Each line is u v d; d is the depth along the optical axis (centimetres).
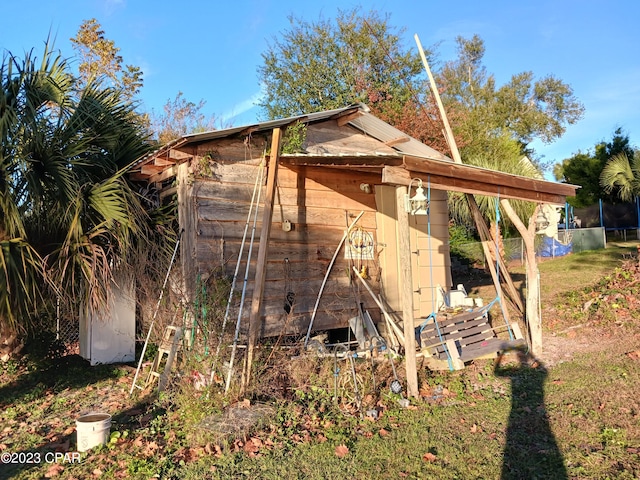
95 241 744
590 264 1312
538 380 643
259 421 512
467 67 3488
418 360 727
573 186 842
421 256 983
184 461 455
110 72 2162
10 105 673
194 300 649
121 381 742
